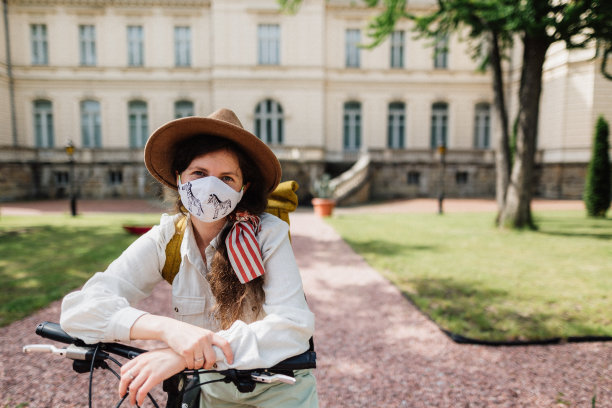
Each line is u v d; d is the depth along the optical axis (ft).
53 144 72.90
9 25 70.33
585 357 9.95
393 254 22.59
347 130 75.00
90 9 70.54
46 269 18.52
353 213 48.29
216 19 69.36
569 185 62.18
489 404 7.95
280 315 3.08
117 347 3.02
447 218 40.81
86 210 51.19
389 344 10.93
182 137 3.72
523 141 29.84
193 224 3.88
